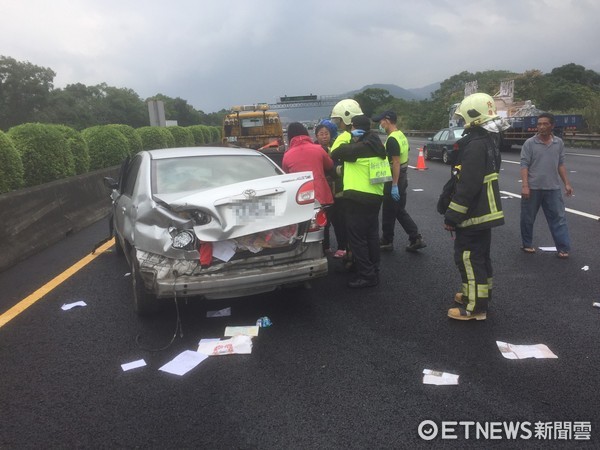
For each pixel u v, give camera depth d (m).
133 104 90.50
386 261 6.53
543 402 3.20
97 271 6.49
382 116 6.57
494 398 3.26
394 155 6.00
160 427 3.07
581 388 3.34
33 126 9.98
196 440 2.93
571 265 6.03
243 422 3.09
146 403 3.34
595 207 9.74
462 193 4.21
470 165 4.20
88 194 10.21
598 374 3.51
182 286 4.16
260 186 4.34
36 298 5.50
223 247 4.31
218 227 4.16
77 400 3.40
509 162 19.56
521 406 3.17
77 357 4.04
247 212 4.23
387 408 3.19
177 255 4.24
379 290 5.41
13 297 5.59
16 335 4.53
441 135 21.58
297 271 4.43
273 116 20.41
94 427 3.09
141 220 4.54
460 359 3.79
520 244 7.10
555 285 5.34
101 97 89.75
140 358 3.99
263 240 4.45
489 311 4.70
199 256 4.23
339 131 6.84
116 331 4.53
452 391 3.36
